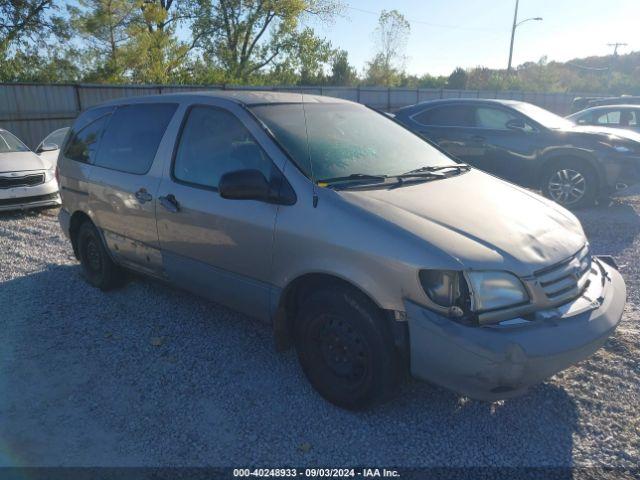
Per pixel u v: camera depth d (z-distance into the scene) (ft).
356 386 9.81
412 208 9.77
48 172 28.40
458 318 8.48
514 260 8.71
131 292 16.20
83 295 16.02
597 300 9.56
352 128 12.89
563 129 27.48
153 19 88.63
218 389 11.03
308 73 121.19
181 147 12.84
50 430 9.79
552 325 8.62
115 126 15.11
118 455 9.12
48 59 85.46
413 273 8.63
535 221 10.15
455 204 10.23
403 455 9.10
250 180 10.32
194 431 9.73
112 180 14.40
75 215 16.51
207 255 12.00
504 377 8.24
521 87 143.23
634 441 9.39
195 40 107.04
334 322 9.98
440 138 30.30
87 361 12.19
